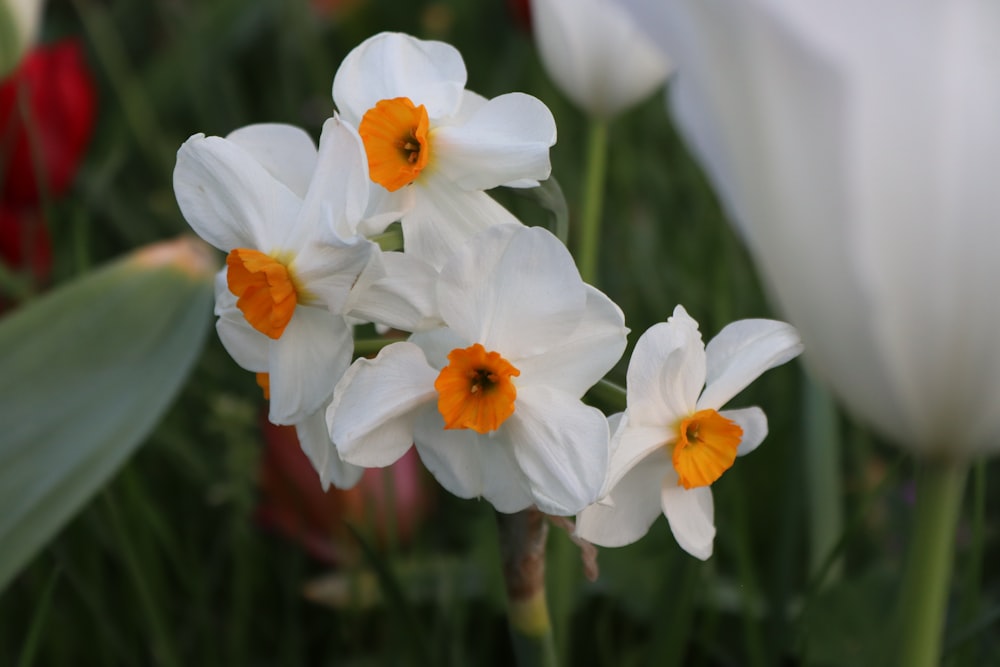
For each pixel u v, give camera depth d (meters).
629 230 0.67
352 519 0.46
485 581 0.46
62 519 0.35
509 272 0.28
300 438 0.30
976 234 0.23
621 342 0.28
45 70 0.64
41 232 0.62
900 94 0.22
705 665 0.43
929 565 0.27
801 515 0.46
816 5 0.22
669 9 0.23
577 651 0.46
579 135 0.85
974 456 0.26
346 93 0.30
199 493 0.54
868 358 0.24
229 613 0.51
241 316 0.30
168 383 0.38
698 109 0.24
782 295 0.25
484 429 0.28
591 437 0.28
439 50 0.30
